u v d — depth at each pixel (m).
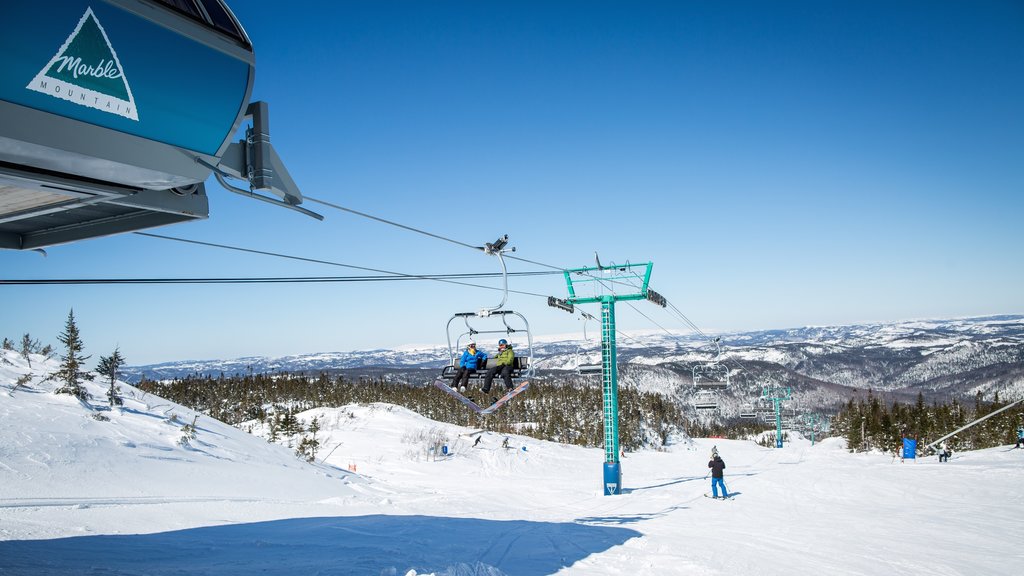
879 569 12.46
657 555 13.03
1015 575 12.16
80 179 6.93
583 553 13.12
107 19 6.09
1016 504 23.05
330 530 15.27
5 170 6.37
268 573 9.73
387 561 11.08
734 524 18.39
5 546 10.91
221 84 7.25
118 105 6.38
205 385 110.25
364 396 115.94
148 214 9.15
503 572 10.98
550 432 99.31
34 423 25.03
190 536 13.62
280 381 124.00
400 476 43.91
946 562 13.17
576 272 28.47
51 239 9.87
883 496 25.64
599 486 32.97
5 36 5.45
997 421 90.81
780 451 79.44
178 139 7.04
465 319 17.39
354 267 16.81
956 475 32.28
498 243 16.97
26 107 5.77
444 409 108.00
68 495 19.45
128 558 10.66
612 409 27.89
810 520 19.30
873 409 92.50
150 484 22.84
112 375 32.72
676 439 114.25
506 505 23.34
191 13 6.91
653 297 27.95
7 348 37.81
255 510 19.36
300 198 8.85
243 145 8.20
